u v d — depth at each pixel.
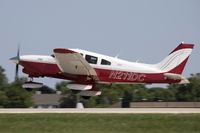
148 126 74.69
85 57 112.69
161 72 116.38
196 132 71.94
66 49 106.75
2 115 82.88
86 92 114.31
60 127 74.00
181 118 79.62
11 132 71.19
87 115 83.00
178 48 116.75
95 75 113.06
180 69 116.62
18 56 114.75
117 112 92.38
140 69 115.44
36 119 78.94
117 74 114.44
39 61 113.88
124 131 72.12
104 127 74.12
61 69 112.56
